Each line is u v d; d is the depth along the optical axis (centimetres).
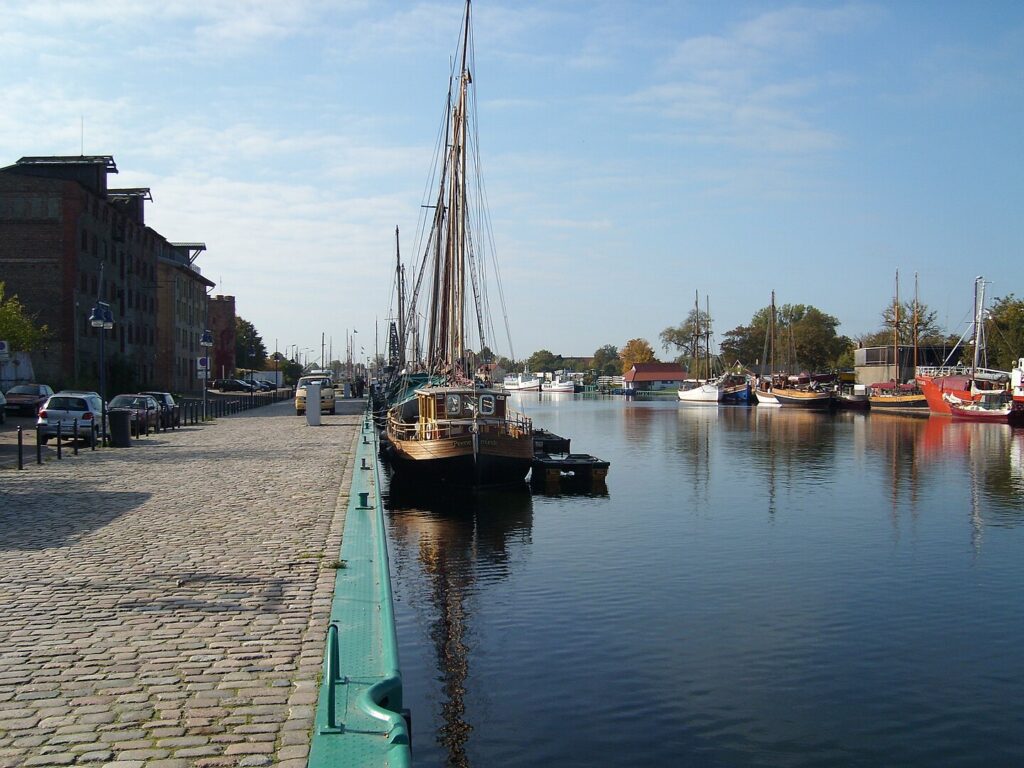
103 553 1247
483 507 2664
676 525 2370
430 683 1149
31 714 652
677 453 4638
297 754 582
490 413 3045
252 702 675
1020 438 5684
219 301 13700
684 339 18288
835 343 14775
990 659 1273
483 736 987
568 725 1023
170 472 2369
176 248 10294
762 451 4756
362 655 785
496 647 1296
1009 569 1853
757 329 16125
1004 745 990
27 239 6059
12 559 1204
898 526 2386
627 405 12000
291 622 897
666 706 1077
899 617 1483
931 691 1144
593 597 1591
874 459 4306
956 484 3319
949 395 7900
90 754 582
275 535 1391
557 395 17088
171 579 1087
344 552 1248
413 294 5503
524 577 1747
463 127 3447
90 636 846
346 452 3044
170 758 575
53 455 2842
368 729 614
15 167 6588
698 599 1584
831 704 1098
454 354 3469
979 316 8362
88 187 6375
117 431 3225
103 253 6844
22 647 810
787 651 1297
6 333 5275
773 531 2291
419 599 1570
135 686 710
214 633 858
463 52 3450
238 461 2700
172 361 9225
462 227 3422
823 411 9794
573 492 3005
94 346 6556
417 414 3616
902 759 952
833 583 1723
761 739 995
